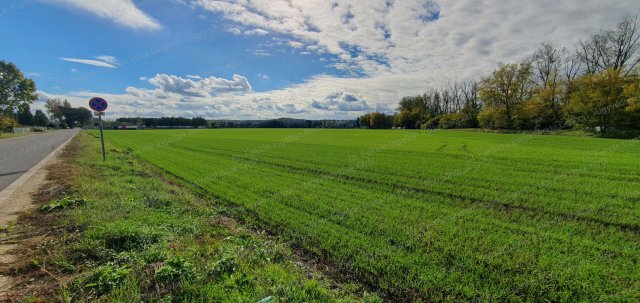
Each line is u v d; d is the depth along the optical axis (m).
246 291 3.77
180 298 3.62
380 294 4.18
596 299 3.95
